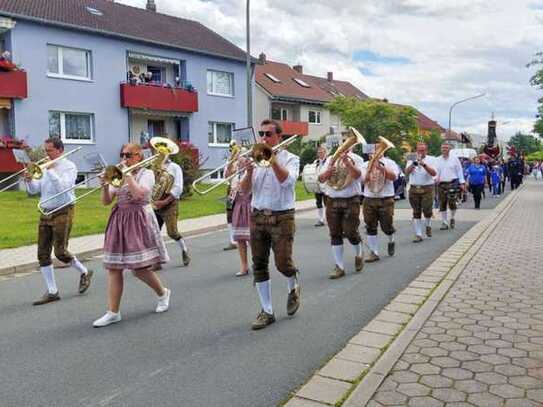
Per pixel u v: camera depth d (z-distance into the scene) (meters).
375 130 43.09
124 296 6.72
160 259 5.84
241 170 5.88
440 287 6.52
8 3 23.38
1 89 21.70
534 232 11.47
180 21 33.59
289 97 43.81
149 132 29.73
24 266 8.66
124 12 30.23
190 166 19.30
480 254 8.77
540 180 49.59
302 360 4.50
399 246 10.23
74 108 24.75
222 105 32.41
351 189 7.49
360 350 4.58
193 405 3.72
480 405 3.50
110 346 4.94
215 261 9.10
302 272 7.98
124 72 26.98
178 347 4.87
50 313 6.09
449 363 4.18
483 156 25.31
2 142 21.50
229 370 4.31
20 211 15.56
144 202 5.71
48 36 23.62
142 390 3.98
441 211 12.66
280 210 5.39
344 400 3.65
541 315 5.38
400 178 21.47
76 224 13.31
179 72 30.41
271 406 3.69
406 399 3.59
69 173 6.61
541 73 28.66
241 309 6.09
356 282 7.25
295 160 5.42
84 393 3.95
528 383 3.81
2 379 4.23
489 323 5.14
